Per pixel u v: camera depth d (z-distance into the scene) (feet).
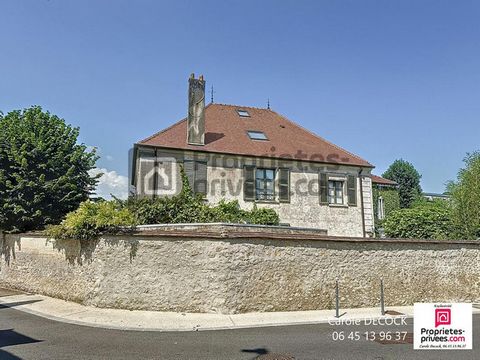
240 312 35.99
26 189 55.01
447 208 66.39
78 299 40.65
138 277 37.73
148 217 46.32
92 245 40.16
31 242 49.83
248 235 37.14
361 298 41.16
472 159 67.92
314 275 39.63
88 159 62.85
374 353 23.90
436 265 45.29
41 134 59.41
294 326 32.07
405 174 148.25
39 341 26.94
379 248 43.04
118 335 28.76
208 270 36.22
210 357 23.03
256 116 83.61
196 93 66.44
